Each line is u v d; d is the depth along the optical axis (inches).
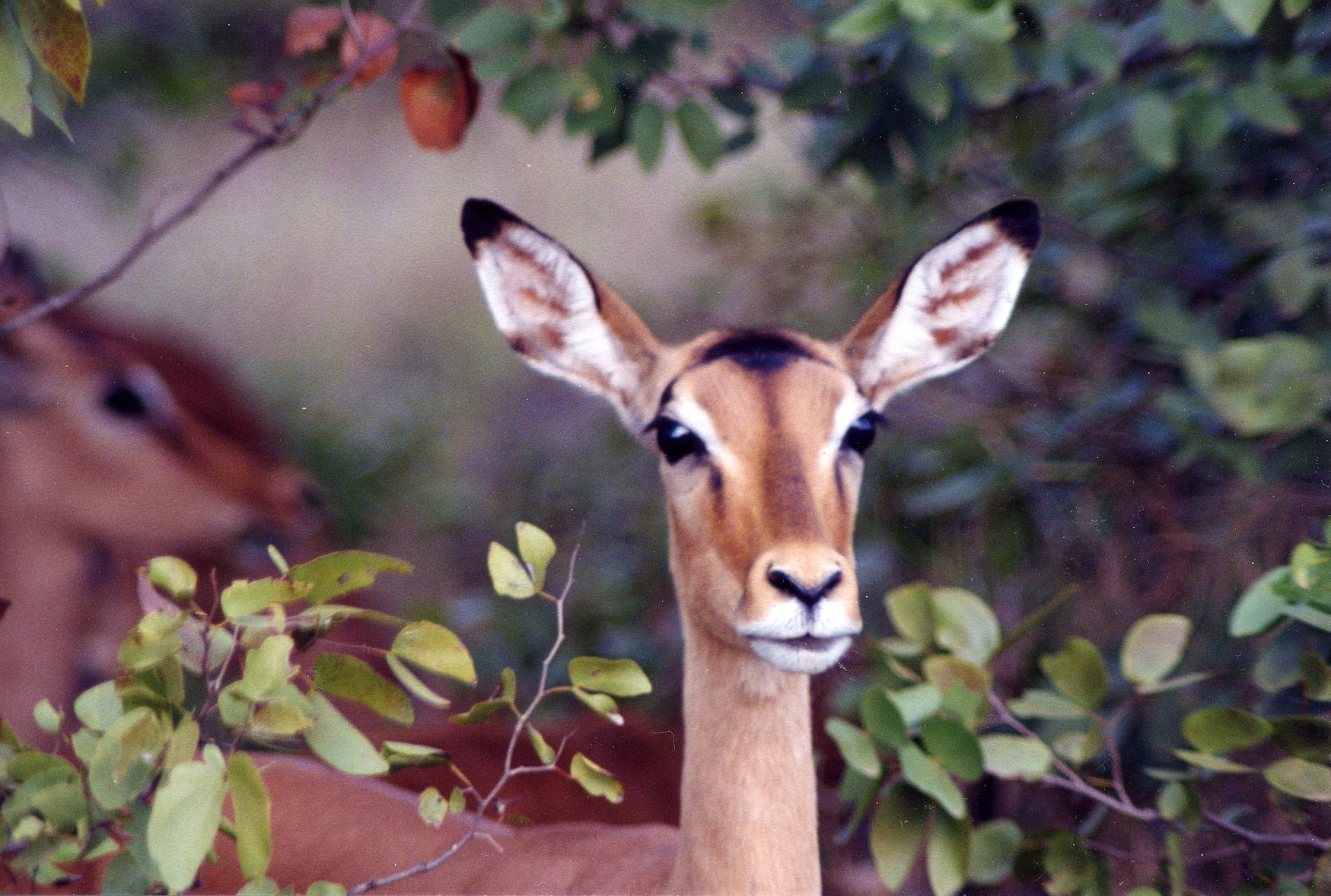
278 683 205.6
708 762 265.0
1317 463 360.5
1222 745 281.3
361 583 221.3
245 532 449.4
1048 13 359.3
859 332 307.9
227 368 613.9
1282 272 335.6
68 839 210.8
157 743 205.6
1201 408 341.7
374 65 353.4
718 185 721.0
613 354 301.1
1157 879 311.3
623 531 524.4
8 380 404.8
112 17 579.5
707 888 262.4
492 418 666.8
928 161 369.7
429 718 455.5
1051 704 298.5
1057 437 402.0
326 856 324.5
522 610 498.3
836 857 395.2
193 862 192.5
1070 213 414.3
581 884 293.1
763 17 502.9
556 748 397.4
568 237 826.8
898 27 347.6
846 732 283.0
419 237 824.3
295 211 805.9
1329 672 275.7
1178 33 339.0
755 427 267.3
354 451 557.9
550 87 349.4
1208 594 381.4
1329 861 283.9
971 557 421.4
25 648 397.1
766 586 249.0
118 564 420.8
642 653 474.6
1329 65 366.3
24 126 237.9
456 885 306.5
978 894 376.8
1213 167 376.5
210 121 663.8
